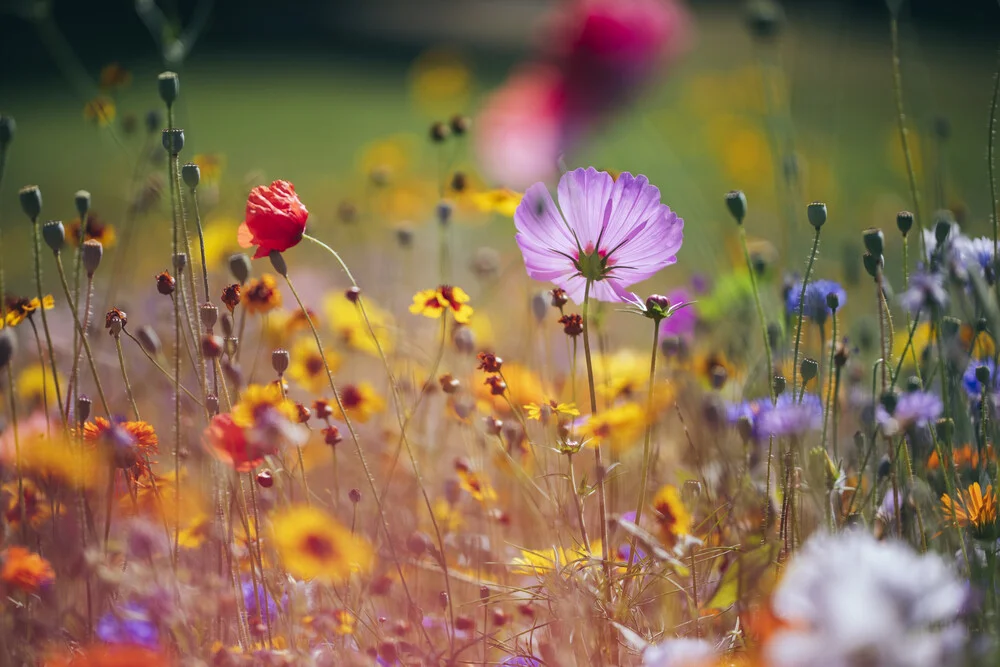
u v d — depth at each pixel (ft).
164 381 4.80
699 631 3.92
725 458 4.30
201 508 4.10
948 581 3.42
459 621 3.96
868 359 4.65
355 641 3.92
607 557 4.04
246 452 3.78
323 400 4.17
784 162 5.36
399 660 3.87
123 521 4.08
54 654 3.77
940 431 4.02
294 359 4.64
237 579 3.89
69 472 3.92
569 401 4.60
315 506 4.28
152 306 5.39
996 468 3.98
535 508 4.22
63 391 4.61
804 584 3.41
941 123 5.06
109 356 4.89
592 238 3.95
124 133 5.35
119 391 4.86
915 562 3.41
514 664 3.92
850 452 4.30
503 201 4.73
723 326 5.21
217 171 5.20
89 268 4.03
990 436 4.16
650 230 3.93
